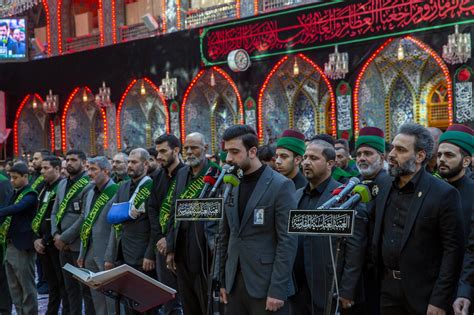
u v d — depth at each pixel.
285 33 15.05
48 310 7.86
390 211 4.21
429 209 4.01
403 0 13.03
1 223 7.80
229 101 17.39
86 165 8.02
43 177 8.74
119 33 19.67
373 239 4.29
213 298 4.91
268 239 4.63
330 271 4.80
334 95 14.31
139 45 18.34
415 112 14.08
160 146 6.40
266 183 4.68
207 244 5.57
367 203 4.50
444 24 12.45
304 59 14.80
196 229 5.53
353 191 4.03
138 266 6.58
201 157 5.91
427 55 13.57
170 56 17.58
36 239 7.81
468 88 12.23
